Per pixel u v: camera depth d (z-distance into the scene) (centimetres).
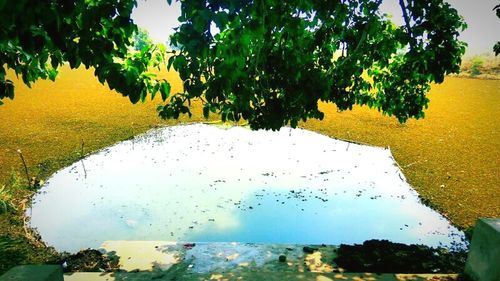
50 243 600
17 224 646
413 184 877
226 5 248
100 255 440
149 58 342
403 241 625
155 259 421
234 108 395
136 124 1475
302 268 396
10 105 1795
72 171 942
